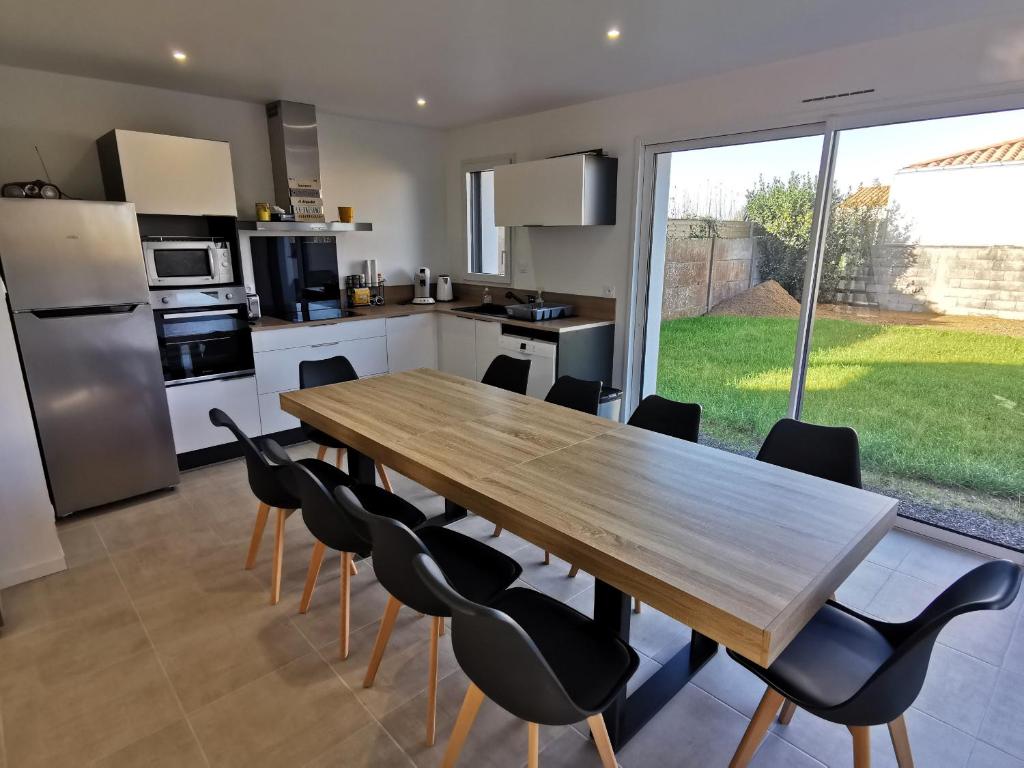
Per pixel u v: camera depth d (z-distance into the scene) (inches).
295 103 164.6
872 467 132.0
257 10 96.8
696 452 82.0
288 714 73.2
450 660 83.0
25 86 132.3
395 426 92.9
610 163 159.8
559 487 69.5
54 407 119.6
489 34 108.6
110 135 133.6
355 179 194.2
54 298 116.4
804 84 122.2
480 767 65.8
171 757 66.9
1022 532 112.7
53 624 90.4
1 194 123.1
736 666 82.8
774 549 55.5
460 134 207.9
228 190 147.0
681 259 159.0
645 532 58.6
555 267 185.0
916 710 74.2
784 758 67.5
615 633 61.6
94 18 100.0
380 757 67.1
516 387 131.4
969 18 98.3
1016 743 69.2
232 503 132.6
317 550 90.6
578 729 71.4
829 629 62.2
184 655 83.6
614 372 174.9
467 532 120.0
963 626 90.1
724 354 155.9
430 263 221.3
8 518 99.0
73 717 72.6
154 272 138.5
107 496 128.8
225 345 153.6
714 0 91.7
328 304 186.9
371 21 102.0
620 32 107.4
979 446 116.3
